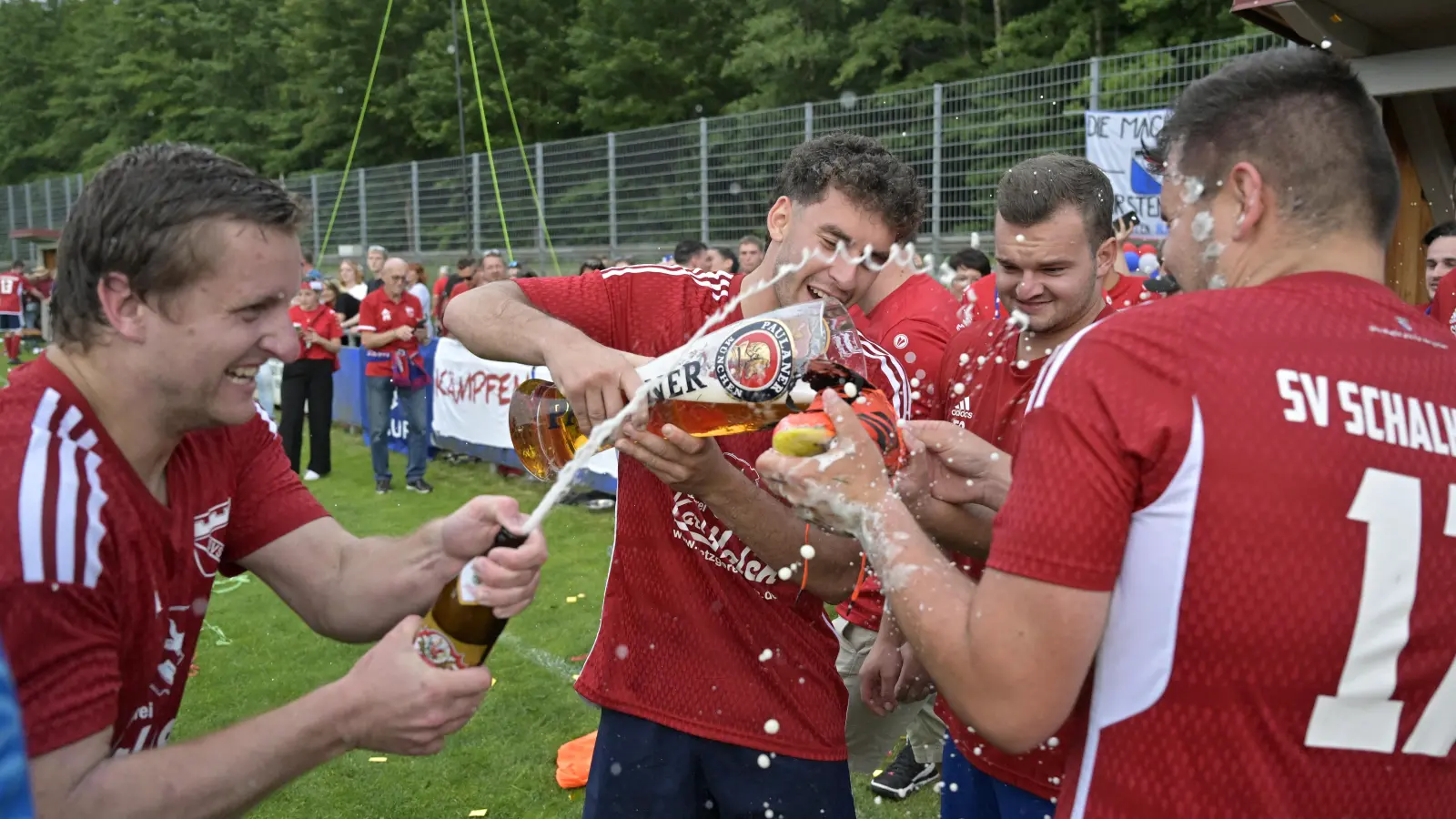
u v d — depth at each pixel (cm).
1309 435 110
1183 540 111
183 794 116
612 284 213
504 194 1464
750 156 1127
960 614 121
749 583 196
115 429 129
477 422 814
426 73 2750
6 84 4922
